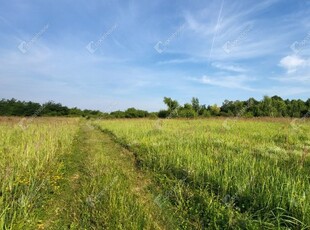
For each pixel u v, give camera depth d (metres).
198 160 8.83
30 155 9.05
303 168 7.60
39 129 16.61
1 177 6.80
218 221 5.24
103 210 5.68
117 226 4.95
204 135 14.79
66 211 5.87
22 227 4.85
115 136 19.41
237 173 7.04
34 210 5.67
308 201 5.05
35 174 7.26
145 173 8.91
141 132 18.69
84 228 5.04
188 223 5.34
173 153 10.22
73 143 15.78
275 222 4.91
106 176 8.08
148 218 5.27
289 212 5.05
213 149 10.84
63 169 9.05
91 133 23.38
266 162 8.29
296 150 10.48
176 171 8.40
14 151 9.42
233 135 15.11
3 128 16.66
